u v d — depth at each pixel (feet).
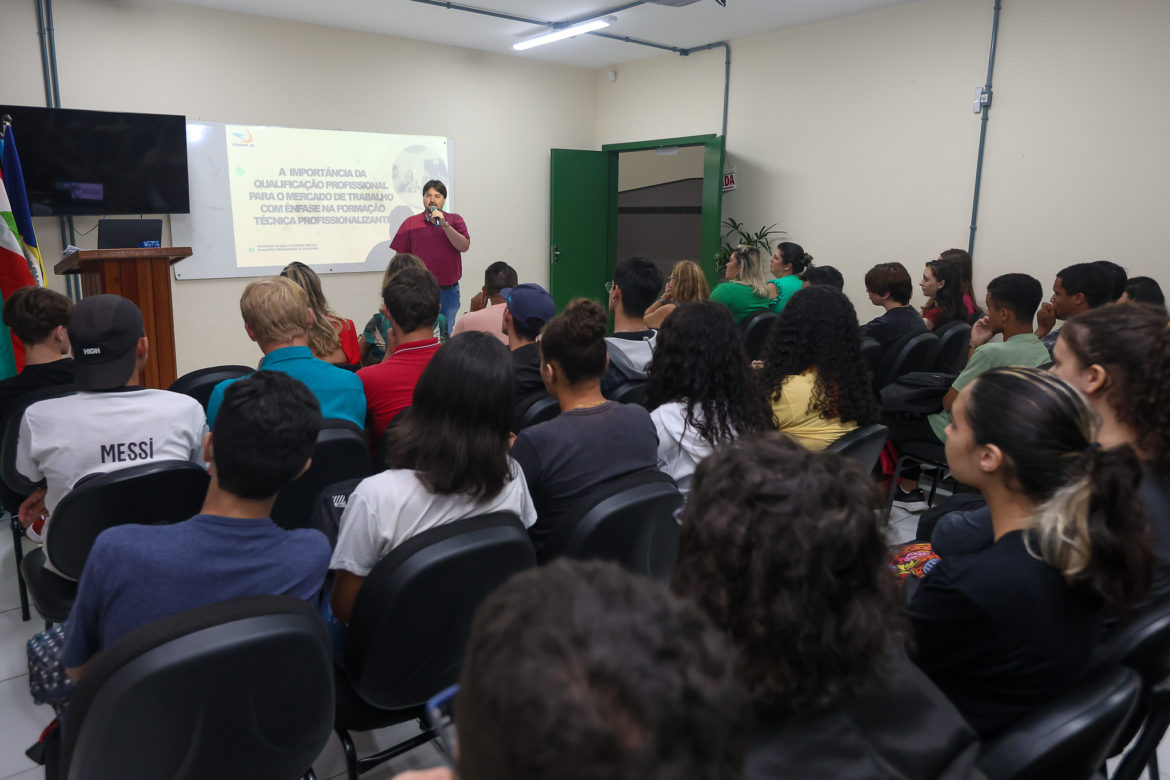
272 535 3.97
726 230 22.45
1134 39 14.26
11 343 11.39
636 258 9.43
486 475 4.65
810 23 19.48
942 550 5.00
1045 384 3.41
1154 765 5.55
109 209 16.83
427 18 18.90
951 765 2.14
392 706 4.75
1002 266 16.66
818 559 2.12
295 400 3.92
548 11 18.35
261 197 19.24
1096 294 10.62
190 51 17.66
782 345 7.23
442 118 22.06
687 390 6.37
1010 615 3.20
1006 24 15.98
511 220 24.14
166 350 11.59
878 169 18.65
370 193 21.02
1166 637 3.76
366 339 12.17
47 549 5.44
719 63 21.81
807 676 2.13
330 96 19.90
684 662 1.24
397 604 4.27
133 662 3.11
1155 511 4.17
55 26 15.93
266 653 3.36
